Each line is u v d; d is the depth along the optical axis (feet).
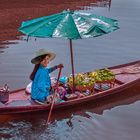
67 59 51.78
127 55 54.60
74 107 37.29
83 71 47.93
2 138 31.78
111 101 39.70
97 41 60.54
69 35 34.53
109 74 40.16
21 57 51.70
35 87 35.96
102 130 33.94
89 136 32.81
